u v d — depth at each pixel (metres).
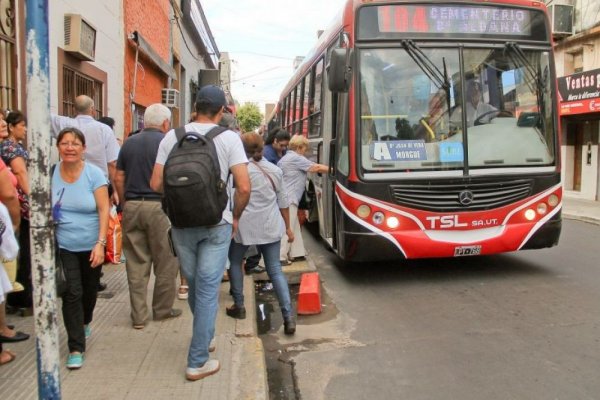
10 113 5.11
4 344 4.51
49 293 2.66
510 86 6.98
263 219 5.27
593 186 17.64
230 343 4.72
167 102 16.06
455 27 6.88
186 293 5.96
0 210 3.70
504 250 6.84
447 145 6.74
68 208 4.14
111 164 6.11
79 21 7.76
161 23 15.56
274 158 7.86
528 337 5.16
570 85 17.42
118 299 5.87
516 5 7.03
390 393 4.16
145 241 5.09
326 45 8.52
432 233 6.68
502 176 6.76
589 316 5.68
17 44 6.30
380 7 6.77
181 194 3.66
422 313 5.96
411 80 6.77
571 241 10.24
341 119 7.04
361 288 6.99
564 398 3.98
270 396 4.22
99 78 9.40
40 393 2.69
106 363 4.26
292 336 5.47
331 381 4.41
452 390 4.16
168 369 4.16
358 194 6.62
